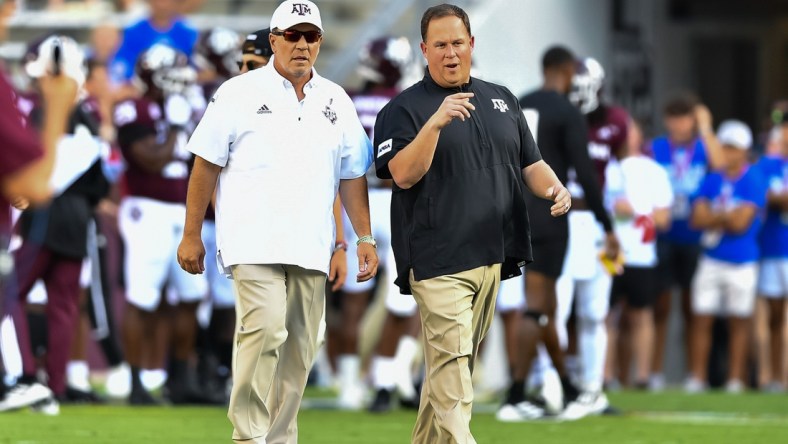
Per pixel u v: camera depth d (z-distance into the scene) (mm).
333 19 62562
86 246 35094
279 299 22172
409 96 21656
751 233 49469
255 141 22062
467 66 21578
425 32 21641
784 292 50281
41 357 37219
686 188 49719
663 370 58500
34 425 30797
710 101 67188
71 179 34500
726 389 50188
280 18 22000
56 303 35062
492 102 21828
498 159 21516
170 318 39062
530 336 34281
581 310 36312
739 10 67500
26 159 14953
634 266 46156
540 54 54062
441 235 21250
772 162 50031
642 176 39875
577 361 39500
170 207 37188
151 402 37625
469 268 21234
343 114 22578
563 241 33375
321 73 59875
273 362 22344
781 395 46000
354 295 38094
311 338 22969
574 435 31250
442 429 21109
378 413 35594
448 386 21172
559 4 55250
